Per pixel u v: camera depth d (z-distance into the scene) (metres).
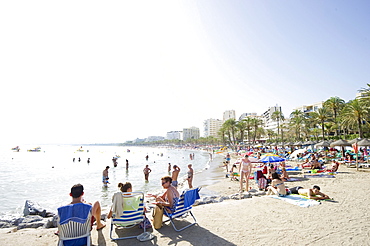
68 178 20.72
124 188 4.63
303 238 4.23
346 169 16.92
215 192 11.84
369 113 30.84
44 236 4.51
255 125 76.50
